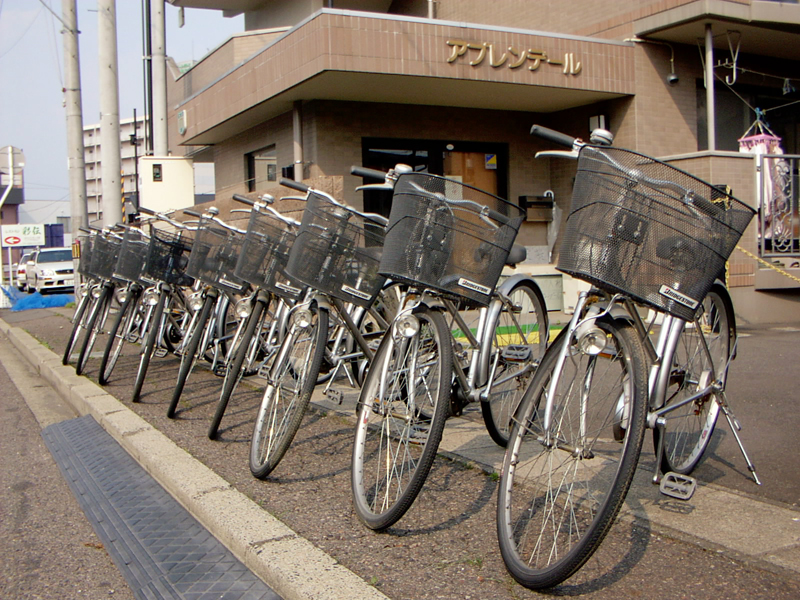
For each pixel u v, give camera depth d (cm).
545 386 259
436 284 309
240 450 417
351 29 889
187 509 348
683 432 335
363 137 1077
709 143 1005
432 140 1122
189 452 415
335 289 370
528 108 1148
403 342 311
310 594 241
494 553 270
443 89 1002
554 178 1188
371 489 338
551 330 511
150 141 1844
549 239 1186
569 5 1151
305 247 369
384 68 903
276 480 361
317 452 404
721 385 334
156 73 1612
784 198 890
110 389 611
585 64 1012
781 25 1019
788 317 908
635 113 1054
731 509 294
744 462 360
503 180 1172
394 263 308
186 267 550
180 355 629
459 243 312
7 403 650
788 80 1187
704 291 247
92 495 383
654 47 1066
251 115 1168
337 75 912
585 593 236
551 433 251
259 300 446
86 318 745
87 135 5822
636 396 231
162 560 295
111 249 691
